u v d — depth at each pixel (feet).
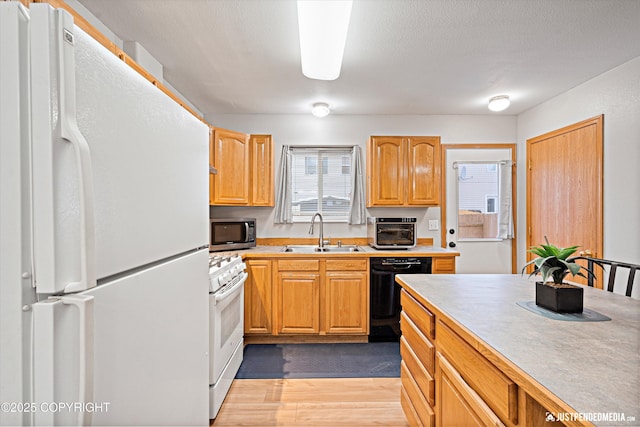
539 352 2.79
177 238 3.37
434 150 10.89
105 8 5.72
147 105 2.71
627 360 2.64
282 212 11.76
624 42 6.85
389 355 8.89
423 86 9.27
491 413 2.94
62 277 1.75
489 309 4.07
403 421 6.02
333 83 9.07
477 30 6.40
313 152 12.13
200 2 5.57
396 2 5.51
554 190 10.11
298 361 8.52
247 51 7.27
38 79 1.67
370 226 11.57
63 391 1.72
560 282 4.12
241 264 8.23
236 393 6.97
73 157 1.75
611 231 8.15
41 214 1.69
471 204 12.07
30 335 1.70
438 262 9.83
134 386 2.48
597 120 8.51
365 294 9.73
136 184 2.53
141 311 2.60
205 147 4.36
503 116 12.04
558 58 7.58
